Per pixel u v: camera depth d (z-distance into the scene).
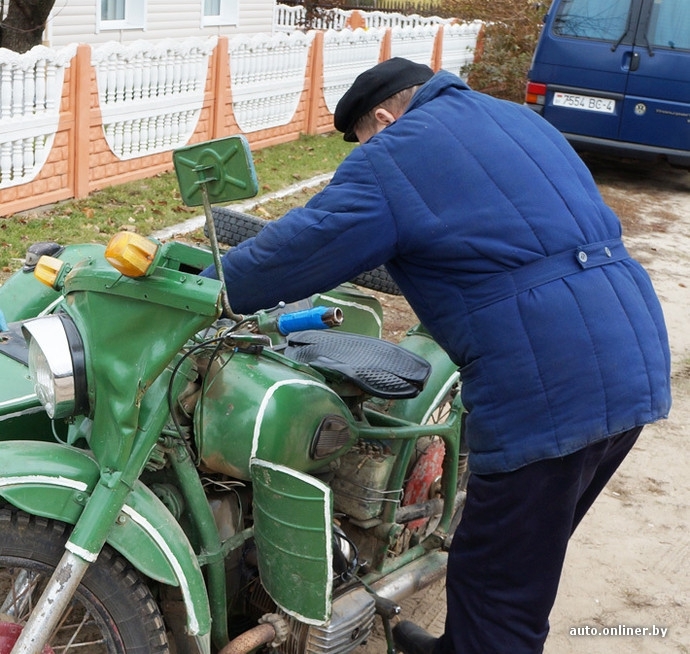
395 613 2.71
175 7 14.37
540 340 2.30
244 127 10.08
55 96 7.18
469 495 2.51
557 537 2.44
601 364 2.32
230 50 9.52
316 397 2.52
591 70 10.36
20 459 2.16
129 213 7.42
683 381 5.67
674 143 10.31
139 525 2.18
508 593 2.50
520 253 2.33
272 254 2.33
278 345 2.89
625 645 3.29
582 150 10.81
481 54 15.34
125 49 7.88
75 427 2.38
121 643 2.26
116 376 2.12
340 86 11.95
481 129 2.44
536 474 2.35
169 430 2.33
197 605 2.21
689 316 6.80
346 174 2.38
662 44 10.10
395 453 2.86
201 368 2.40
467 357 2.39
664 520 4.16
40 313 3.19
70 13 12.46
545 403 2.31
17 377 2.57
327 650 2.46
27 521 2.18
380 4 20.34
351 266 2.36
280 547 2.38
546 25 10.55
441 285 2.39
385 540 2.83
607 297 2.38
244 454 2.40
